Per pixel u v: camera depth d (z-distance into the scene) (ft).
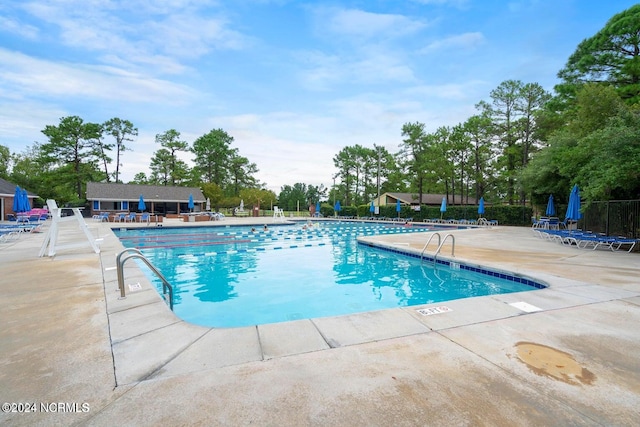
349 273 25.76
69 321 10.38
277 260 31.42
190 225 64.34
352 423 5.46
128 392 6.36
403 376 7.07
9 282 15.61
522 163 89.66
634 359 7.93
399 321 10.61
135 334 9.34
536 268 20.35
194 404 5.97
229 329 9.80
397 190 155.84
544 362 7.75
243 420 5.52
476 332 9.69
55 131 113.19
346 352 8.27
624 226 33.86
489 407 5.91
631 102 41.91
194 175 144.97
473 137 100.42
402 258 31.32
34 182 116.16
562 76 55.21
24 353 8.07
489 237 42.98
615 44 46.42
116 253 25.21
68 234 42.14
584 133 42.11
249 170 168.25
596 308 12.01
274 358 7.91
